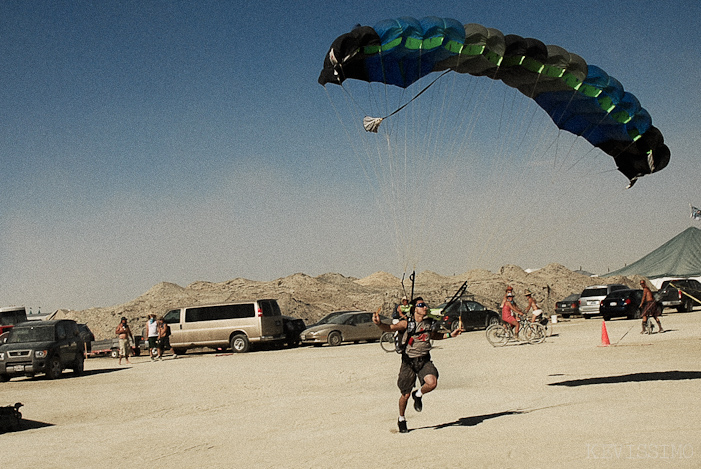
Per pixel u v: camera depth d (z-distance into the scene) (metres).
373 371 17.58
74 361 22.17
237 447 8.75
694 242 71.25
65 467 8.16
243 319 29.19
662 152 14.09
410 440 8.54
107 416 12.39
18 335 21.38
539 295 55.41
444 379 14.93
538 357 18.53
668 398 10.65
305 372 18.17
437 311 9.54
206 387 15.98
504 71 13.24
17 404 11.39
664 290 38.84
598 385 12.56
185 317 29.53
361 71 12.82
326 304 50.31
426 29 11.84
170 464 8.02
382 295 51.41
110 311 48.00
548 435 8.41
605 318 37.97
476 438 8.45
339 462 7.53
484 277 59.50
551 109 14.38
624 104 13.18
